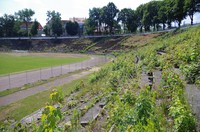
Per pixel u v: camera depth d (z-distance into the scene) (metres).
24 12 150.12
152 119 7.30
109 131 8.12
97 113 11.72
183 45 23.73
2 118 18.78
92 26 132.50
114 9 127.25
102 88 19.17
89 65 58.41
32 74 42.59
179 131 6.70
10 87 31.69
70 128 8.02
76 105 15.98
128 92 10.63
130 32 121.25
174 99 8.78
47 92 27.48
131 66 23.89
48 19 145.38
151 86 13.08
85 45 114.19
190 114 7.08
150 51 34.94
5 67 53.28
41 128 5.45
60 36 136.25
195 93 10.40
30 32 144.62
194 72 12.64
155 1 97.19
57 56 89.06
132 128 6.88
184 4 72.94
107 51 94.81
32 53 106.19
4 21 142.88
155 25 104.06
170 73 12.46
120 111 8.49
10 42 134.50
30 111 19.80
